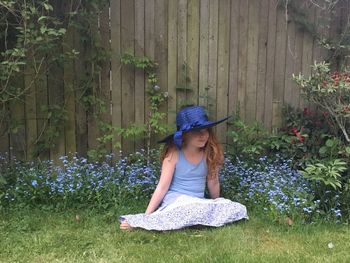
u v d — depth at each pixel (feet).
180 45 7.79
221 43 7.94
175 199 6.06
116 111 7.76
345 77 6.65
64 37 7.17
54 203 6.40
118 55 7.58
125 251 5.05
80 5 7.05
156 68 7.78
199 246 5.23
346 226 5.86
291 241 5.41
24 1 6.09
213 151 6.28
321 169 6.16
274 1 8.02
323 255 5.05
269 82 8.27
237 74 8.11
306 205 6.00
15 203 6.33
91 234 5.49
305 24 8.13
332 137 7.22
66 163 7.45
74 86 7.45
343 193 6.20
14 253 4.94
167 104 7.93
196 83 7.96
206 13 7.79
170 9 7.64
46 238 5.32
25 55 6.60
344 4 8.26
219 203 5.99
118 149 7.84
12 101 7.13
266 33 8.09
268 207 6.24
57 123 7.45
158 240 5.39
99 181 6.66
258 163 7.85
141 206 6.40
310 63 8.37
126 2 7.48
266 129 8.38
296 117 8.18
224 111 8.16
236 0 7.86
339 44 8.18
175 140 5.93
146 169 7.06
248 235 5.57
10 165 7.30
